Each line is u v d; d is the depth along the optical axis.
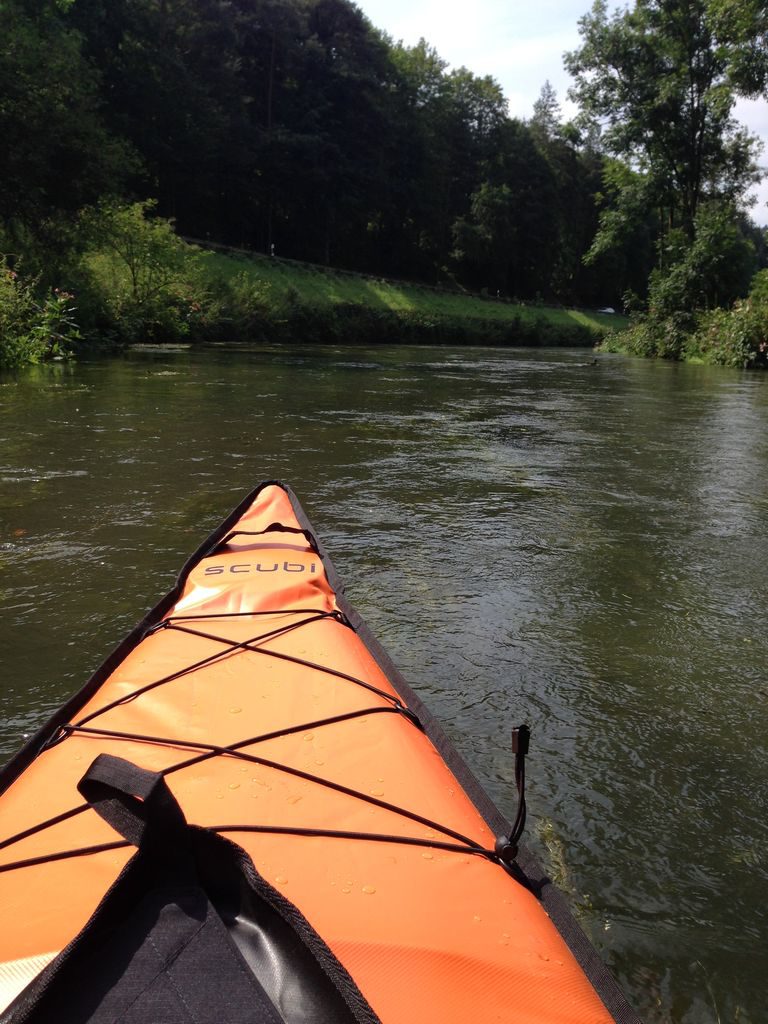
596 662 3.39
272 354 22.78
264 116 52.84
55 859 1.48
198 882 1.11
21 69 22.91
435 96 63.22
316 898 1.38
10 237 23.06
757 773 2.65
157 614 2.82
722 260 30.05
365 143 53.75
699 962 1.88
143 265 25.27
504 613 3.88
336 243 58.06
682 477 7.11
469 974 1.25
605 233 34.09
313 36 52.97
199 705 2.11
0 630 3.51
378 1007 1.15
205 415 9.86
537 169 64.12
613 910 2.03
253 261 42.72
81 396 11.19
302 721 2.03
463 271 67.19
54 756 1.88
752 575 4.52
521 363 24.12
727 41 28.66
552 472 7.17
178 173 44.50
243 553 3.51
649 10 30.42
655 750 2.76
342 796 1.72
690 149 31.95
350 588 4.12
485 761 2.64
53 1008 0.94
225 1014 0.93
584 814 2.40
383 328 39.09
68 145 23.45
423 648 3.46
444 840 1.61
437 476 6.84
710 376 20.56
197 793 1.70
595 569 4.55
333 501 5.87
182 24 44.69
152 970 0.98
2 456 7.04
